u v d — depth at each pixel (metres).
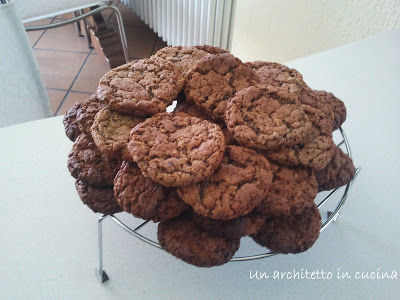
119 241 0.31
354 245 0.32
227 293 0.29
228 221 0.24
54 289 0.28
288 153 0.25
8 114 0.54
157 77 0.28
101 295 0.28
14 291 0.28
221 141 0.24
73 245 0.31
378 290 0.29
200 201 0.23
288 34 0.72
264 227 0.26
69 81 0.87
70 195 0.34
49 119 0.40
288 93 0.26
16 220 0.32
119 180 0.25
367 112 0.43
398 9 0.54
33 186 0.34
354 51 0.52
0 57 0.49
